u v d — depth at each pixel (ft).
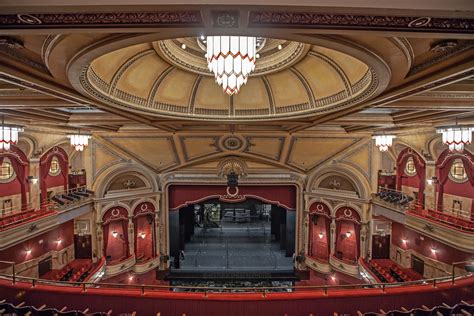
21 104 24.84
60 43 12.50
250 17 9.13
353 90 25.25
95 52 12.81
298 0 7.37
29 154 42.50
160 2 7.32
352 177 53.21
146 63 28.43
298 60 29.04
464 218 39.19
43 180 45.37
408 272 47.52
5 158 39.22
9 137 29.94
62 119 34.94
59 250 48.42
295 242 60.64
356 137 49.85
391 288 24.21
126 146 51.57
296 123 37.47
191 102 35.22
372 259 53.11
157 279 57.72
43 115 32.24
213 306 23.39
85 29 9.92
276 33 10.71
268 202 60.34
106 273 49.21
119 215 53.98
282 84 33.73
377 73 15.56
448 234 36.40
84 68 15.28
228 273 58.29
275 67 31.01
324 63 27.89
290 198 60.64
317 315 23.35
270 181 57.88
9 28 9.69
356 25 9.52
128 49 24.48
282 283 57.36
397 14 8.20
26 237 35.76
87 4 7.39
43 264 45.50
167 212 58.65
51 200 43.96
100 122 36.81
